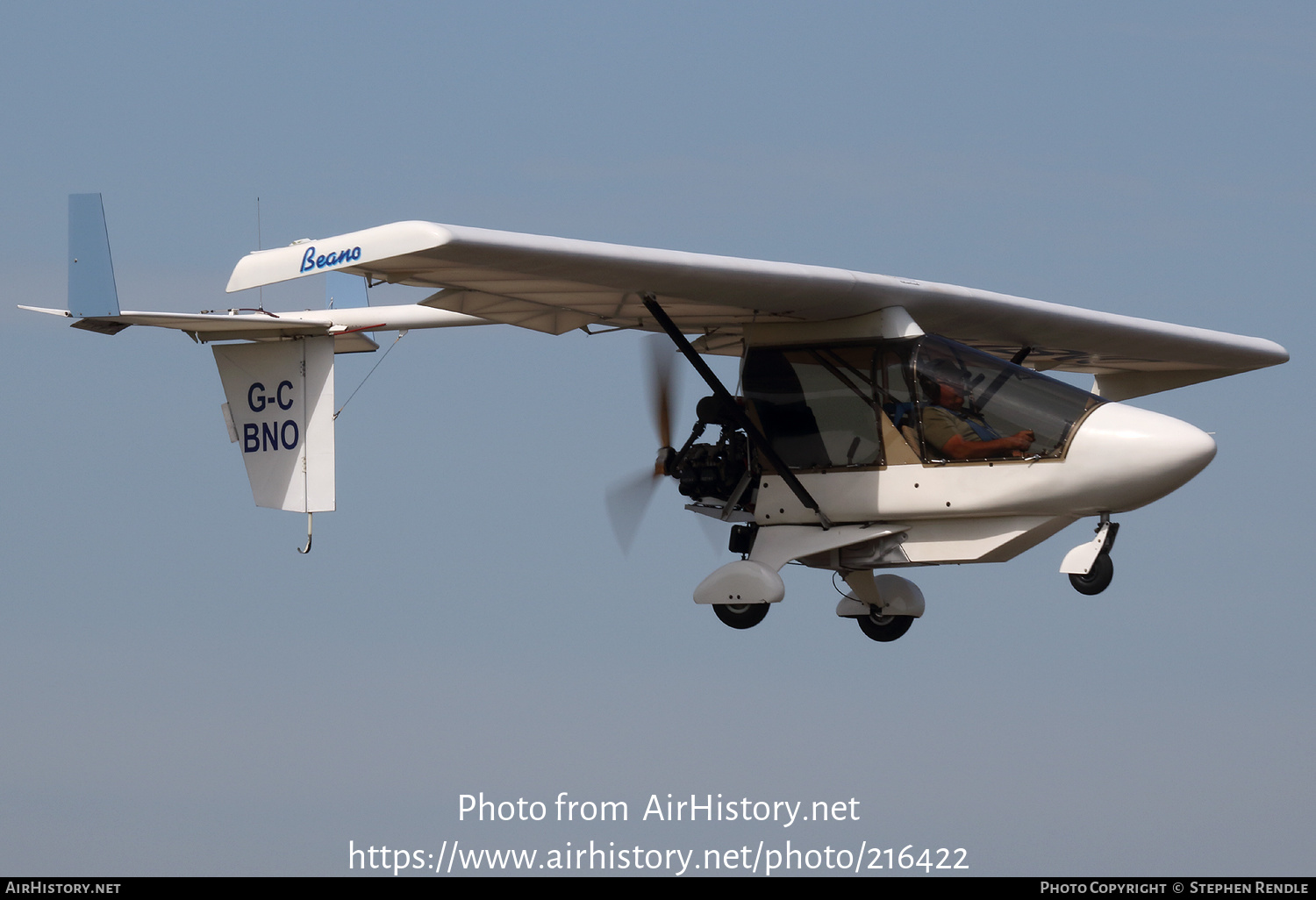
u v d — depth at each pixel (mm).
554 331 40094
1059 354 49031
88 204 40625
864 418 38688
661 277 34688
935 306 40062
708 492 40969
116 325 42719
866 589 44812
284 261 31484
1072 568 37281
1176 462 35156
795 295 36875
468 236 30203
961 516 37625
